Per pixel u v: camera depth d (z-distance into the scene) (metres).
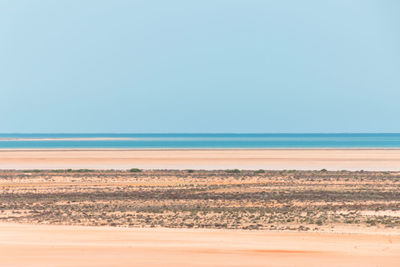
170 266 32.47
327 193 80.38
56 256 35.19
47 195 78.81
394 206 65.62
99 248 38.09
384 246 39.81
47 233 45.16
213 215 58.28
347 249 38.41
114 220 54.97
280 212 60.38
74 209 63.72
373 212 60.34
